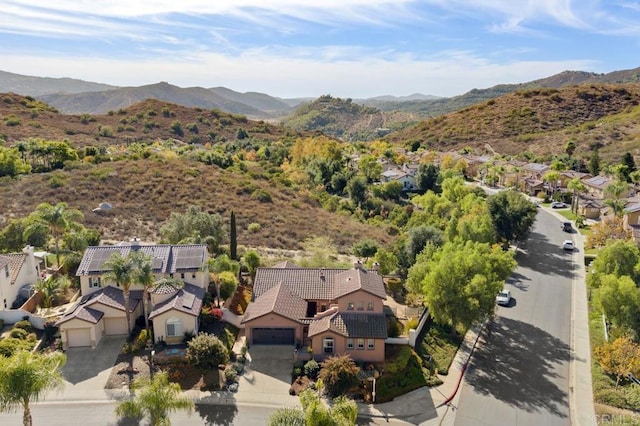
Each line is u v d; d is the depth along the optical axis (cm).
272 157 14125
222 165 11062
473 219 6562
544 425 3459
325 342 4016
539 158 14075
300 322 4194
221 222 6512
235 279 4891
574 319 5131
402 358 4022
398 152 16250
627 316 4250
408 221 8362
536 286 5956
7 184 8144
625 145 13900
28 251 4775
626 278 4425
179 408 3056
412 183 11819
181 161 10325
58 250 5288
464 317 4356
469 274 4550
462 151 16112
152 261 4369
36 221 5547
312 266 5684
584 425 3456
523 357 4378
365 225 8575
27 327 4119
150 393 2928
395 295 5356
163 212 7675
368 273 4700
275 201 9012
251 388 3681
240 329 4488
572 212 9519
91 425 3203
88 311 4097
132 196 8169
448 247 5116
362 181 10150
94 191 8125
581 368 4206
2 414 3259
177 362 3859
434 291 4434
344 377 3591
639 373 3722
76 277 5016
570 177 11425
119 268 3944
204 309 4456
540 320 5100
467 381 3997
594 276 5225
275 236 7225
